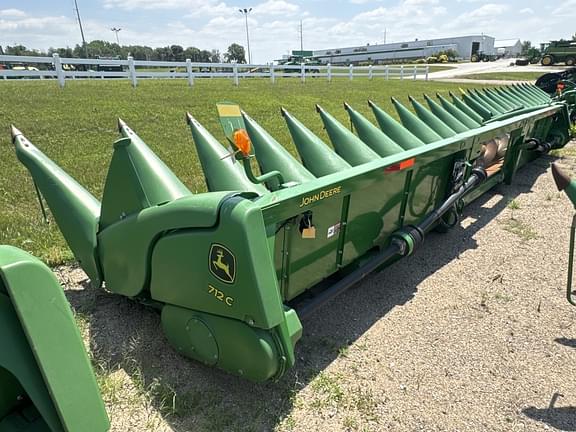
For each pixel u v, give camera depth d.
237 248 1.88
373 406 2.38
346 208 2.81
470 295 3.51
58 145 7.41
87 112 9.71
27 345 1.23
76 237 2.91
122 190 2.52
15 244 4.01
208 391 2.41
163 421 2.22
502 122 5.02
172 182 2.57
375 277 3.79
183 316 2.30
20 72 14.18
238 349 2.07
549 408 2.38
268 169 2.82
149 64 14.51
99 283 2.92
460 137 3.93
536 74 33.31
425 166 3.59
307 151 3.11
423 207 3.82
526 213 5.32
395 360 2.74
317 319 3.15
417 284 3.68
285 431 2.20
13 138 3.08
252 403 2.35
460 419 2.30
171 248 2.19
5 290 1.20
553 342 2.93
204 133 2.83
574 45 43.09
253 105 12.02
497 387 2.53
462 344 2.91
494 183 5.64
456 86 21.52
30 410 1.46
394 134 3.90
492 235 4.68
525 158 7.10
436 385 2.54
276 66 18.84
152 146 7.63
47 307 1.23
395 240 3.37
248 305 1.93
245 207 1.87
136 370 2.53
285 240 2.42
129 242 2.47
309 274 2.73
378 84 20.84
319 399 2.40
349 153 3.32
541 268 3.95
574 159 7.93
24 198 5.17
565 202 5.68
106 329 2.93
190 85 15.39
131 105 10.73
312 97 14.34
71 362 1.29
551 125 7.47
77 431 1.32
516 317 3.21
